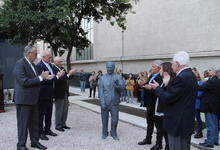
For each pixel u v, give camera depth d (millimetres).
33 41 10844
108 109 6473
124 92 13852
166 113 3709
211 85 5719
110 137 6676
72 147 5828
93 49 23625
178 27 13742
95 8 11695
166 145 5293
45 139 6340
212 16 11859
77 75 25062
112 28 19734
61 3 9539
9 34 11664
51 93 6438
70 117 9336
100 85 6477
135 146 5949
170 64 4547
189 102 3555
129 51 17750
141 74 12234
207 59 12125
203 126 7750
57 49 11188
